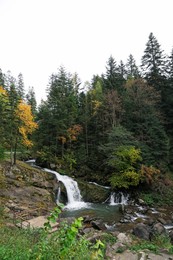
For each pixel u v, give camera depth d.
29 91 71.31
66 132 35.09
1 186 22.12
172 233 14.77
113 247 11.34
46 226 4.66
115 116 34.69
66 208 23.64
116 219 19.77
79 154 34.44
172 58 38.38
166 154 30.19
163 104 35.72
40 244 4.69
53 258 4.33
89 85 53.09
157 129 30.64
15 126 28.09
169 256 10.73
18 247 6.73
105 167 31.22
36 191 23.77
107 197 27.47
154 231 14.84
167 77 37.94
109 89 40.38
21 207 19.36
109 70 43.88
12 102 27.66
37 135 37.72
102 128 35.53
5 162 27.03
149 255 10.65
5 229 10.65
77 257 4.66
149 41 39.41
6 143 28.36
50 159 33.91
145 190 27.23
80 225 3.90
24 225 12.89
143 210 22.78
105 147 29.23
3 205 18.47
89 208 23.88
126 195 26.73
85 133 37.00
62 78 41.75
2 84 47.84
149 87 33.84
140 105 32.34
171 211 23.06
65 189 27.03
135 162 27.33
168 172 30.36
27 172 26.28
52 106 36.41
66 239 3.95
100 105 36.09
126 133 29.20
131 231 15.97
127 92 35.44
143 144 29.34
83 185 28.89
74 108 39.28
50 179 27.45
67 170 32.34
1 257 5.18
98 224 16.94
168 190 27.03
